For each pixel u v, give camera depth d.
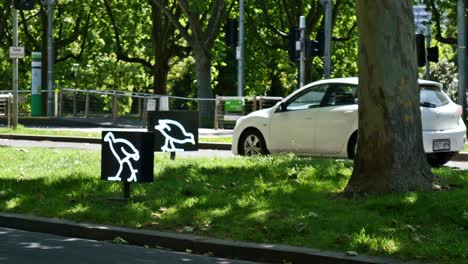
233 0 49.25
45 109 50.62
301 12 49.47
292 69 62.47
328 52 31.95
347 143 17.67
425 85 17.80
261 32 56.19
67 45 59.25
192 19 39.97
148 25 57.34
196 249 10.19
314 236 9.91
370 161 12.05
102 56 64.62
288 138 18.88
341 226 10.19
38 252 10.18
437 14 45.69
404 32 12.00
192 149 17.88
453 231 9.81
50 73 46.06
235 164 16.30
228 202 12.05
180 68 72.00
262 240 10.05
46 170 16.36
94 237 11.19
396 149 11.95
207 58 40.44
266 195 12.50
